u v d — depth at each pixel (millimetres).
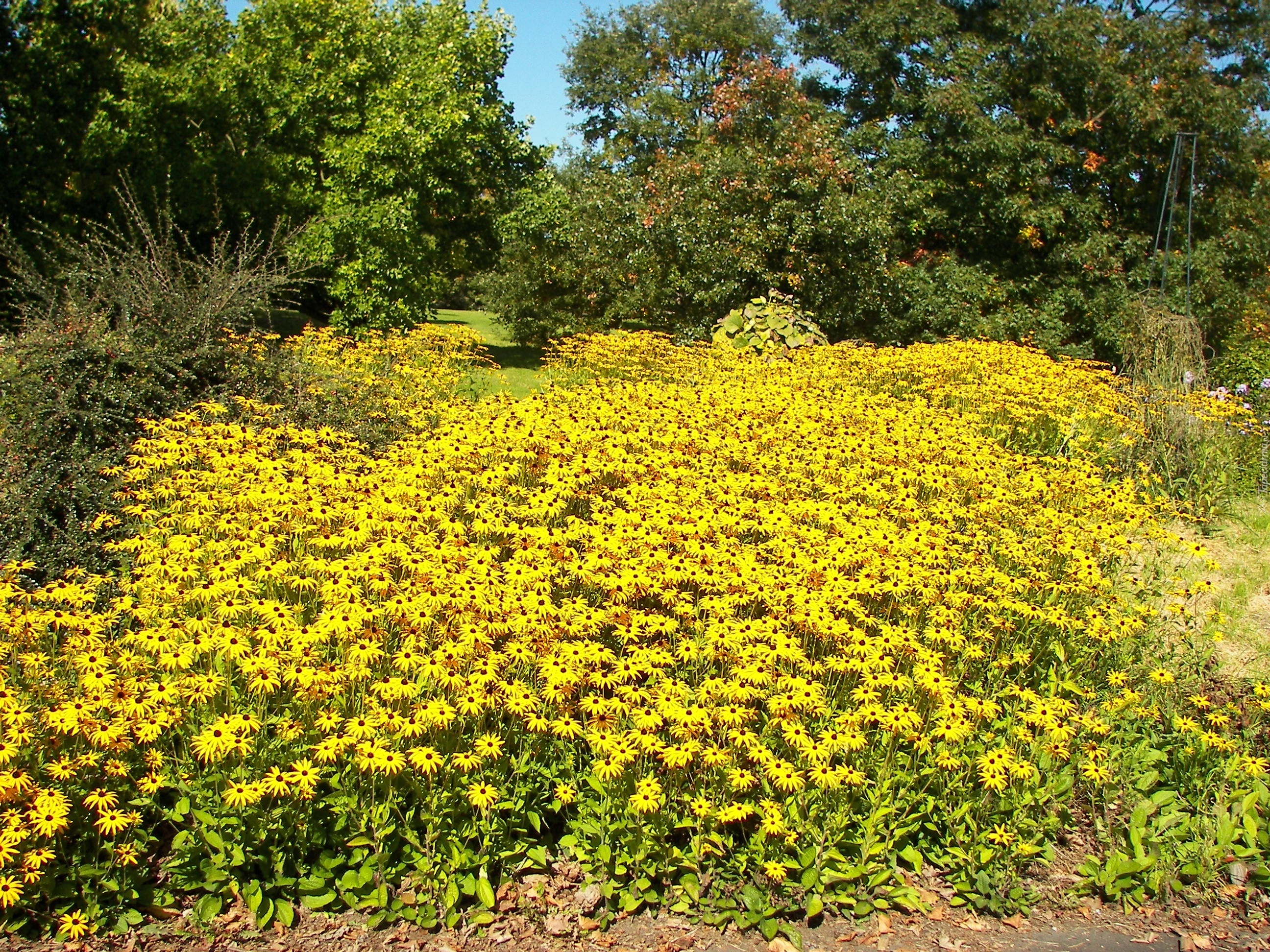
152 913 3146
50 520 5125
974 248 15688
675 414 6312
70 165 13820
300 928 3166
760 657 3635
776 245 12891
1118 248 15383
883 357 8945
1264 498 7797
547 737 3609
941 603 4387
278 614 3650
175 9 15414
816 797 3492
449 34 15750
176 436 5441
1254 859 3830
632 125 24234
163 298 6738
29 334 6031
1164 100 15398
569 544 4586
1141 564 6168
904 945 3316
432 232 16078
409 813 3289
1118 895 3639
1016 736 3799
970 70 15438
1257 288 15406
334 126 14781
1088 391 8172
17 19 13242
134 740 3232
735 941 3271
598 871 3402
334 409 6727
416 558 4027
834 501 5020
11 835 2822
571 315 16859
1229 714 4477
